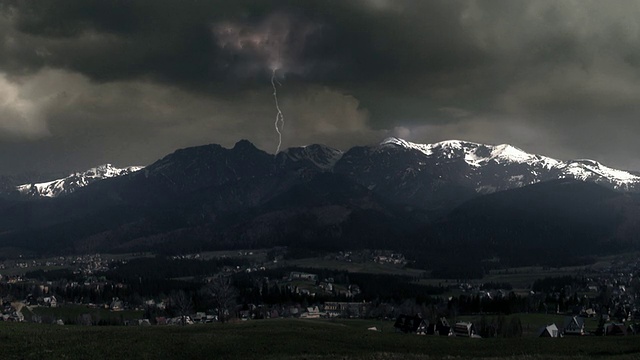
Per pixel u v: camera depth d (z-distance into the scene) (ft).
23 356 303.27
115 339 347.36
